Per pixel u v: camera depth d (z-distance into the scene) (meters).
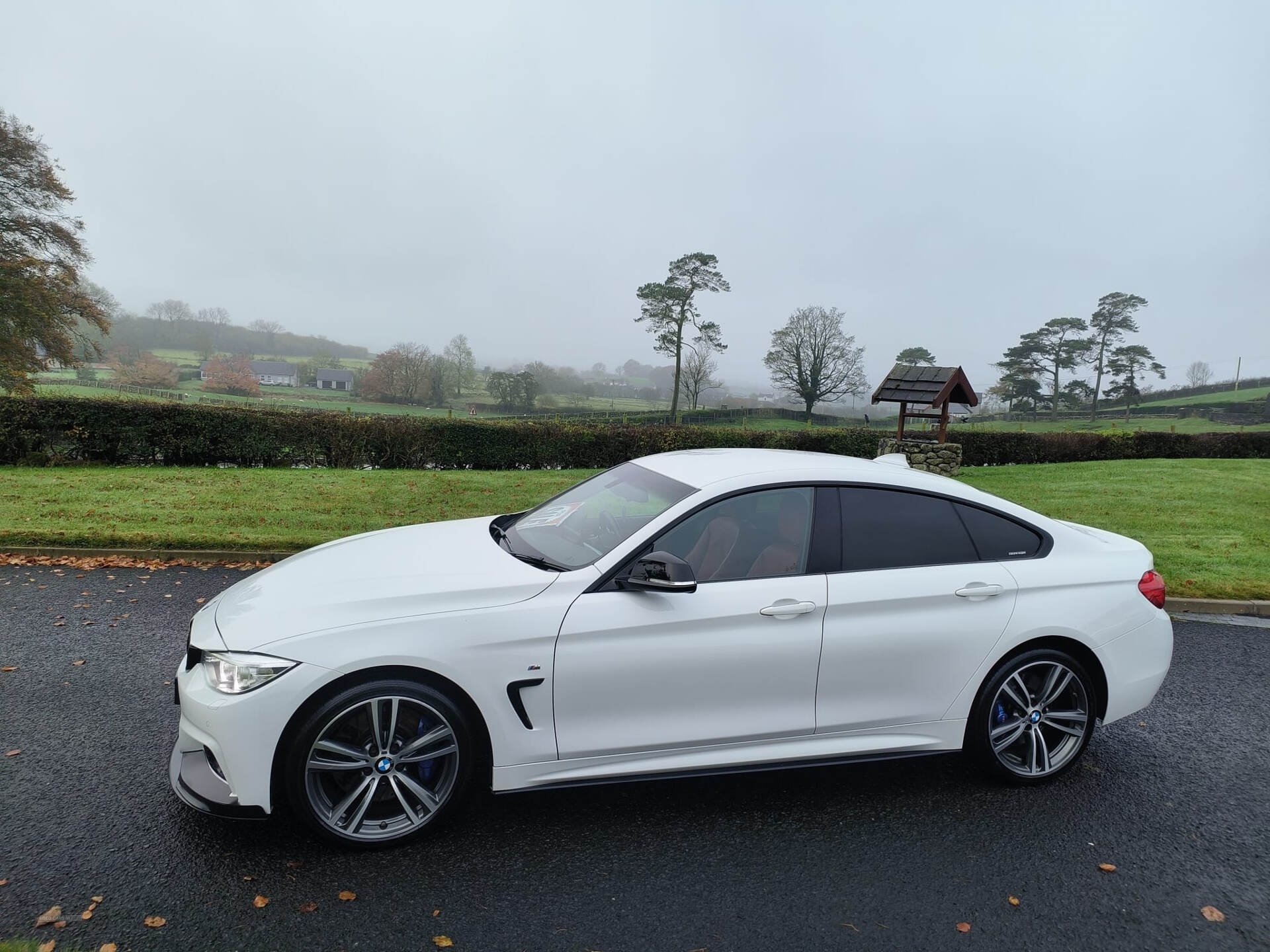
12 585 6.78
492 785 3.21
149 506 10.23
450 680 3.10
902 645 3.54
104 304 39.66
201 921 2.64
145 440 15.21
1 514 9.24
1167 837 3.43
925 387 18.80
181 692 3.15
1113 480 18.86
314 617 3.08
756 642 3.37
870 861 3.18
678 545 3.45
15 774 3.58
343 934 2.61
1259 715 4.89
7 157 26.73
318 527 9.48
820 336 66.38
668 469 4.05
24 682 4.66
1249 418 90.06
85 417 14.70
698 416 65.75
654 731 3.33
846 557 3.60
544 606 3.21
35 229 27.42
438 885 2.91
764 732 3.45
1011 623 3.69
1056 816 3.58
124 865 2.94
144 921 2.62
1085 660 3.88
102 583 6.97
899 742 3.62
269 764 2.93
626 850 3.19
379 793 3.14
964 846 3.30
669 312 57.31
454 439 17.95
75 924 2.58
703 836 3.32
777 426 62.88
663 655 3.27
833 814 3.55
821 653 3.45
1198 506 14.32
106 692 4.56
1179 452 29.41
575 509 4.12
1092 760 4.19
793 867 3.12
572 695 3.21
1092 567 3.91
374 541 4.07
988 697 3.69
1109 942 2.72
